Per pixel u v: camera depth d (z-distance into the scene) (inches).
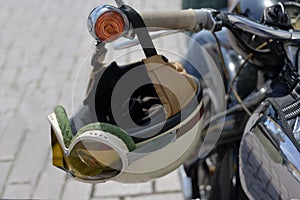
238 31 65.4
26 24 223.9
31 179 129.9
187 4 128.3
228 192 72.2
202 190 91.0
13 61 191.9
